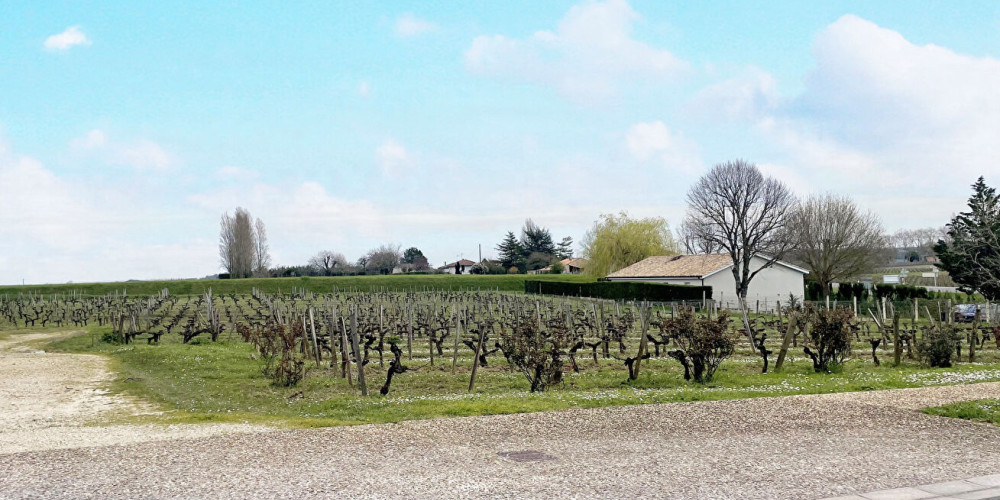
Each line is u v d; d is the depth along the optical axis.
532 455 9.47
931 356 21.91
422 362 24.11
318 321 37.22
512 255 144.00
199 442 10.29
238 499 7.50
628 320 37.19
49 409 15.77
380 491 7.78
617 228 88.31
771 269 68.31
